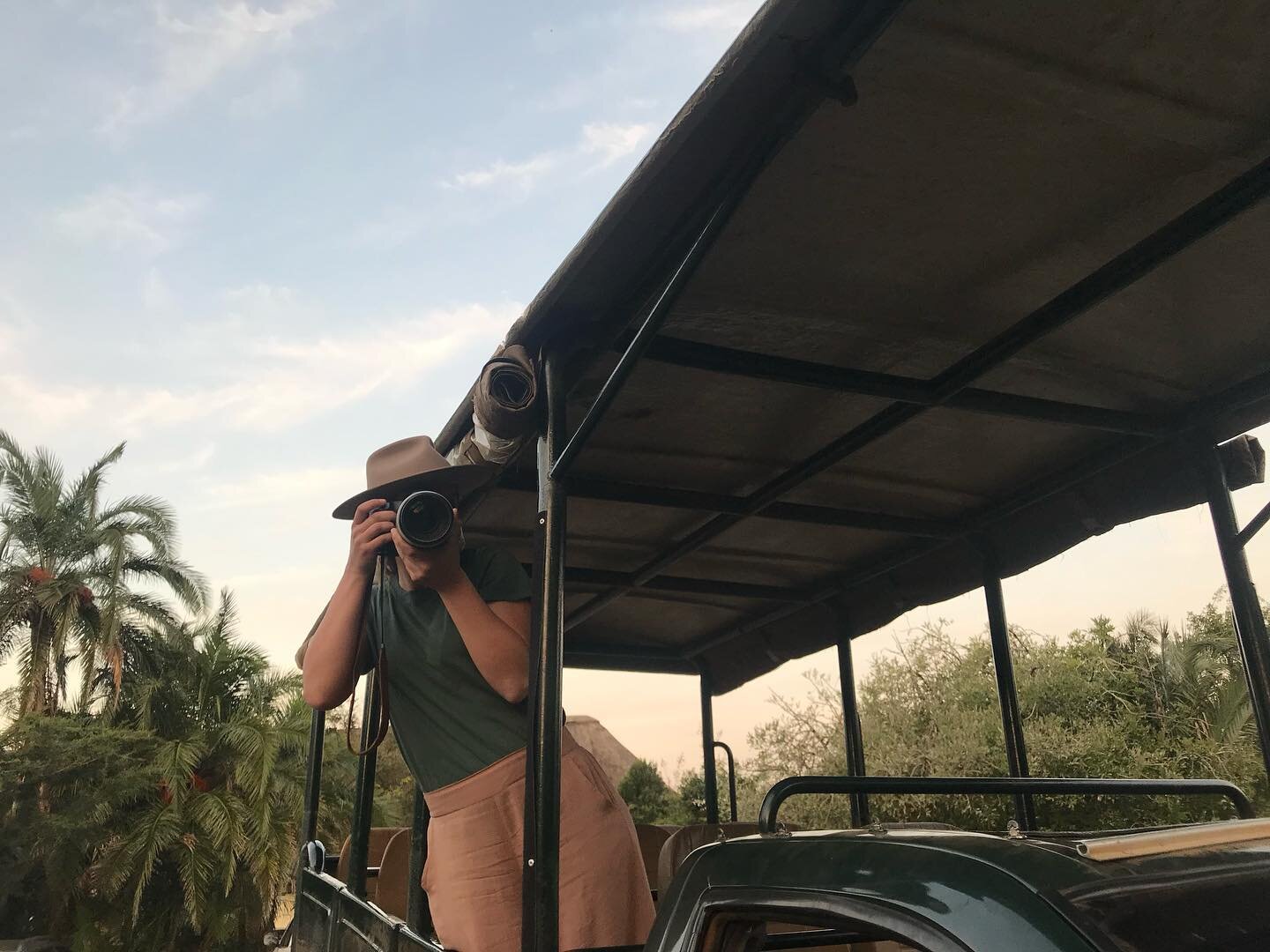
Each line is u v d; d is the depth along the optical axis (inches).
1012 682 153.2
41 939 860.0
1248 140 88.3
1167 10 73.3
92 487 1192.8
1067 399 131.6
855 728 182.7
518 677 86.9
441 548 84.0
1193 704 495.2
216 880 876.0
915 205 94.6
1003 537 159.8
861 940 64.2
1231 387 126.0
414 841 125.9
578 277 89.2
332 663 90.5
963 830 61.6
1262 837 55.6
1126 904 42.5
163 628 1105.4
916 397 117.7
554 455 91.5
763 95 70.6
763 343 118.9
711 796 217.0
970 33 74.5
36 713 989.8
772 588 188.2
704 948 57.0
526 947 75.6
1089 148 88.4
